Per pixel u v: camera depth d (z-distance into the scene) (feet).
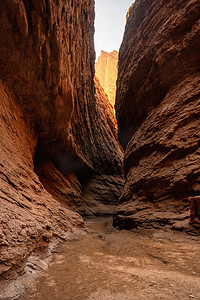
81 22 57.36
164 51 39.58
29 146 34.58
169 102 36.96
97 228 38.78
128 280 8.17
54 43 31.27
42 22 27.53
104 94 137.18
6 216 10.32
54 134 44.60
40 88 33.22
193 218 19.27
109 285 7.75
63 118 43.16
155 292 6.65
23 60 28.12
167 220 23.70
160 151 33.76
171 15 40.14
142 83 49.24
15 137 27.68
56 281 8.63
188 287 7.00
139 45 51.85
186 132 29.09
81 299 6.66
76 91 58.39
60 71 34.45
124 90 57.93
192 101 31.50
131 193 40.27
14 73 28.30
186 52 35.81
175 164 28.73
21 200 15.56
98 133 92.02
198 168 24.32
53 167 53.26
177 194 26.73
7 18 23.29
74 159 62.90
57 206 26.30
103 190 84.74
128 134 63.26
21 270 8.69
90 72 77.92
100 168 90.48
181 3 38.32
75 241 19.26
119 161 106.22
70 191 55.06
